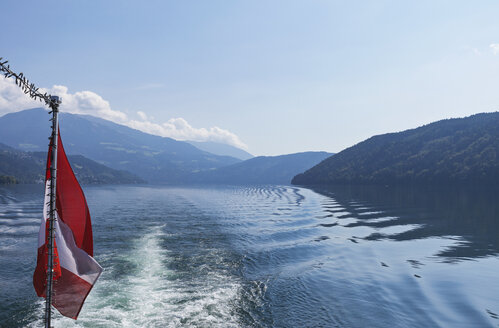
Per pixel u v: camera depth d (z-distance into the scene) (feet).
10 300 49.42
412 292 51.98
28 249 84.84
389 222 133.49
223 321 41.91
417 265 68.13
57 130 20.99
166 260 72.38
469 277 59.72
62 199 21.79
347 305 46.91
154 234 105.50
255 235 103.71
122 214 168.14
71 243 21.83
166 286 55.26
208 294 51.55
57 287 20.99
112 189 623.77
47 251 20.51
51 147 20.54
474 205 203.10
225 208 204.74
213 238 98.63
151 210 191.21
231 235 103.65
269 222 135.44
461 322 40.91
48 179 21.18
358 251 80.84
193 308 46.03
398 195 311.47
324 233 107.14
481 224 126.93
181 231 111.96
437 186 464.65
